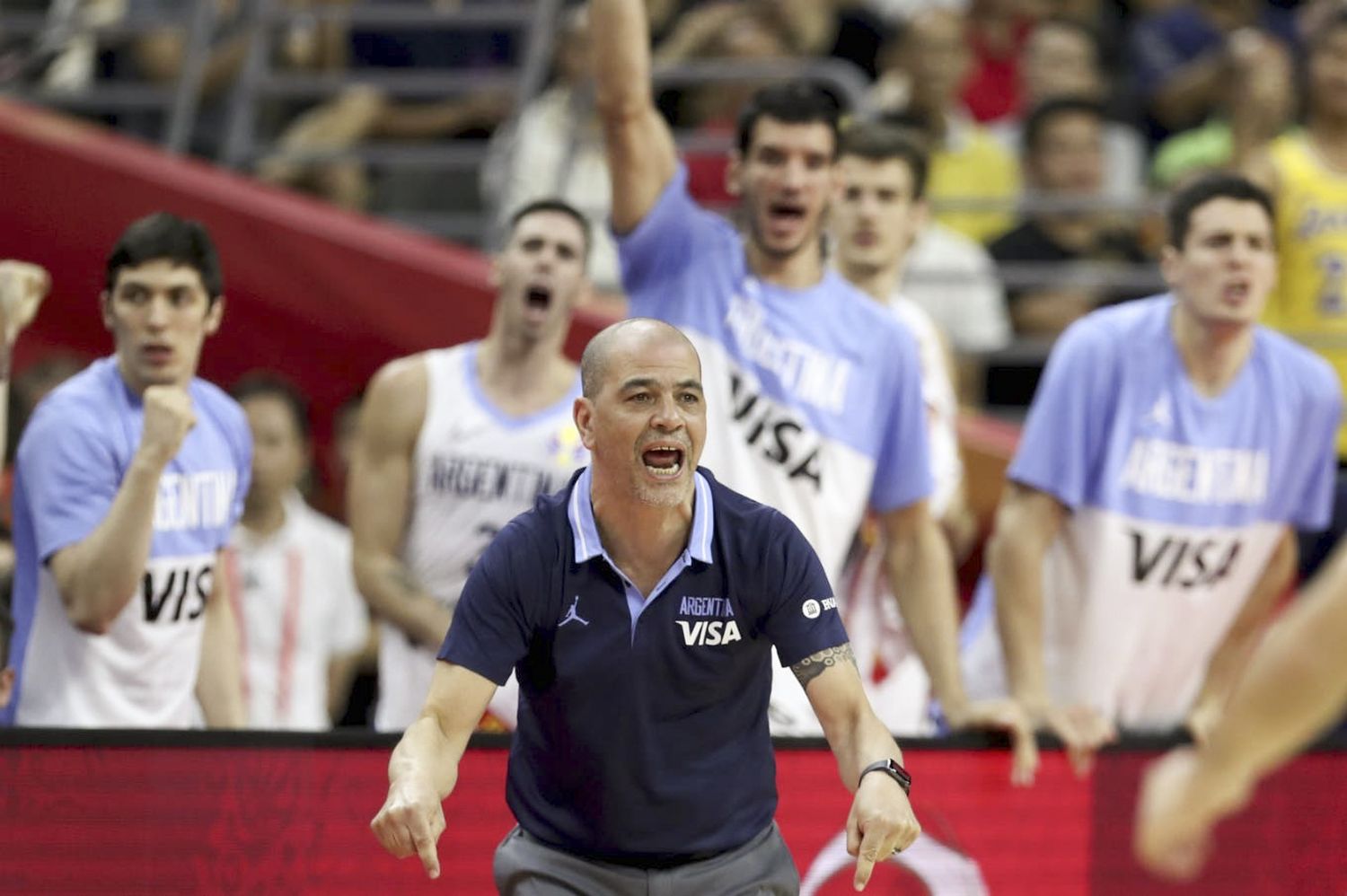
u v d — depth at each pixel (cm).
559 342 2003
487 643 1192
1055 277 2855
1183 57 3503
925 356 2088
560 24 3212
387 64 3275
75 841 1484
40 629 1627
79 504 1602
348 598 2445
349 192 3203
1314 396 1853
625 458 1165
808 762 1570
